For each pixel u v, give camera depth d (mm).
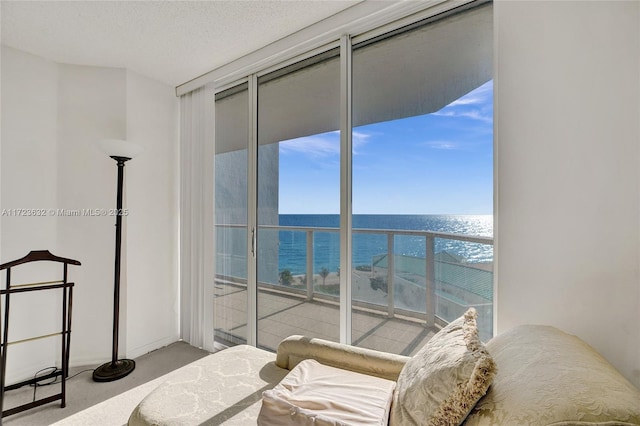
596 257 1200
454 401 748
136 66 2504
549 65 1285
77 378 2215
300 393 1138
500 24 1396
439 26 1714
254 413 1159
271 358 1648
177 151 2895
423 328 1779
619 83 1157
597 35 1191
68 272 2400
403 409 915
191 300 2770
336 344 1517
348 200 1977
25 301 2230
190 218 2789
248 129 2512
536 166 1313
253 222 2473
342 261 1989
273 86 2375
